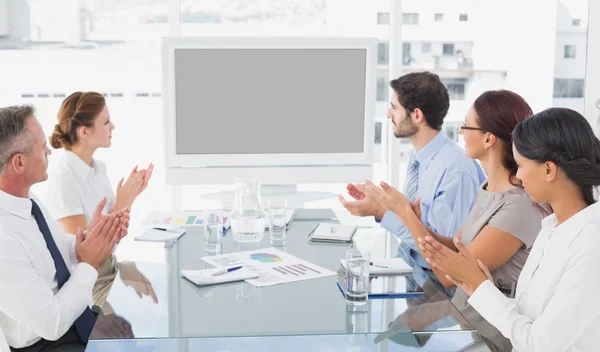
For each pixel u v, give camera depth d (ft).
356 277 6.01
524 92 14.57
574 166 5.17
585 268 5.01
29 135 6.44
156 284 6.49
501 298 5.62
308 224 9.18
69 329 6.92
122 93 14.20
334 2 14.25
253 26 14.23
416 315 5.76
